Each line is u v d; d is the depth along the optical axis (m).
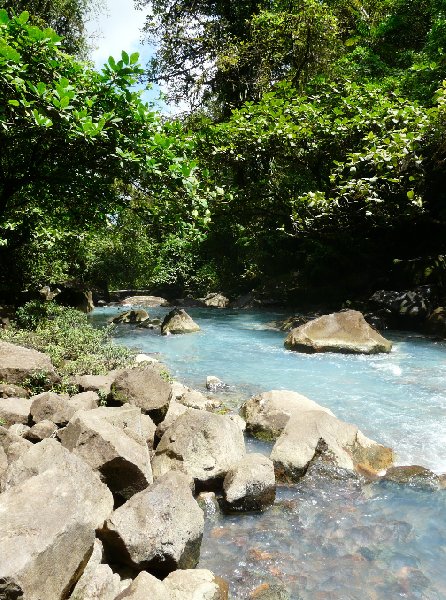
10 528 2.37
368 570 2.97
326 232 14.03
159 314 17.03
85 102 6.95
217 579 2.79
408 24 18.45
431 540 3.27
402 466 4.25
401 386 6.76
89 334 8.02
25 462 3.09
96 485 3.17
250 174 15.88
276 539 3.30
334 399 6.21
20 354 5.68
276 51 18.22
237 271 21.70
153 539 2.83
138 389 4.98
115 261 24.62
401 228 14.35
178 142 8.29
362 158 11.02
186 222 8.83
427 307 11.34
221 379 7.29
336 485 4.02
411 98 13.93
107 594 2.51
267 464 3.88
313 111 13.08
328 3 20.59
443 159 11.65
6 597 2.10
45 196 9.38
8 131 7.56
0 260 12.41
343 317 9.52
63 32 18.72
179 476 3.34
